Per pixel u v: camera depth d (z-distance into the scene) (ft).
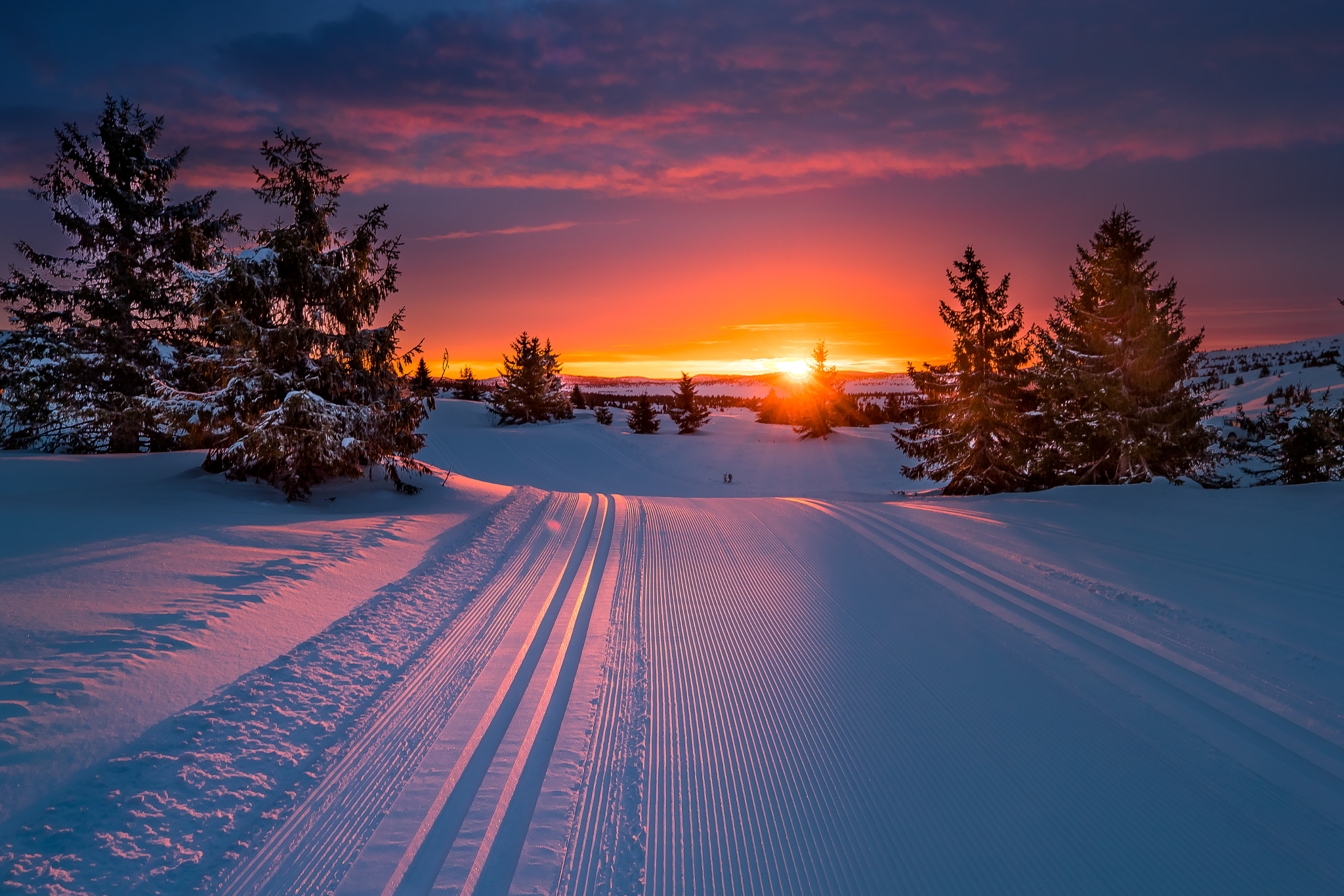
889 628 22.39
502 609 24.12
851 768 13.98
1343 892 9.98
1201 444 66.95
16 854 10.34
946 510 46.50
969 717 16.02
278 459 41.93
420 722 15.62
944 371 80.69
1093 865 10.84
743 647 20.88
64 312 64.13
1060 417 74.79
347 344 45.01
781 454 156.25
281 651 19.01
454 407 233.55
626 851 11.32
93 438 65.31
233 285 41.75
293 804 12.32
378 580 26.86
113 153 64.39
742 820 12.26
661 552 34.42
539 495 52.65
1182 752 14.03
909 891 10.37
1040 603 23.89
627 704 16.90
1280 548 29.25
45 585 21.47
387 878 10.43
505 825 11.91
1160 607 22.58
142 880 10.12
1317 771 13.10
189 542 28.35
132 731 14.11
